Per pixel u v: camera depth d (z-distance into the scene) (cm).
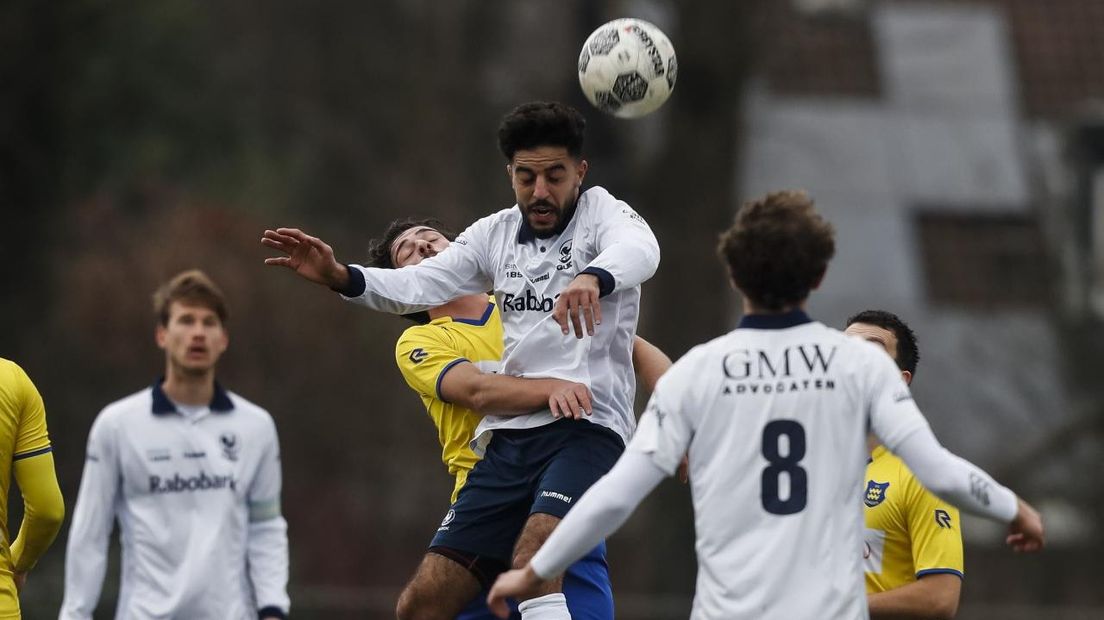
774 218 1595
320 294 6512
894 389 1569
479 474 2127
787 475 1562
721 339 1623
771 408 1576
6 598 2103
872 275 7681
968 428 6825
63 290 6544
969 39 8881
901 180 8156
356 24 8269
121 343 6266
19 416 2125
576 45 8306
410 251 2270
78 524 2633
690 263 6097
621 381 2072
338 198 7969
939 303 7538
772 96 8356
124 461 2645
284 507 6259
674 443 1584
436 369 2152
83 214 6881
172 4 7631
